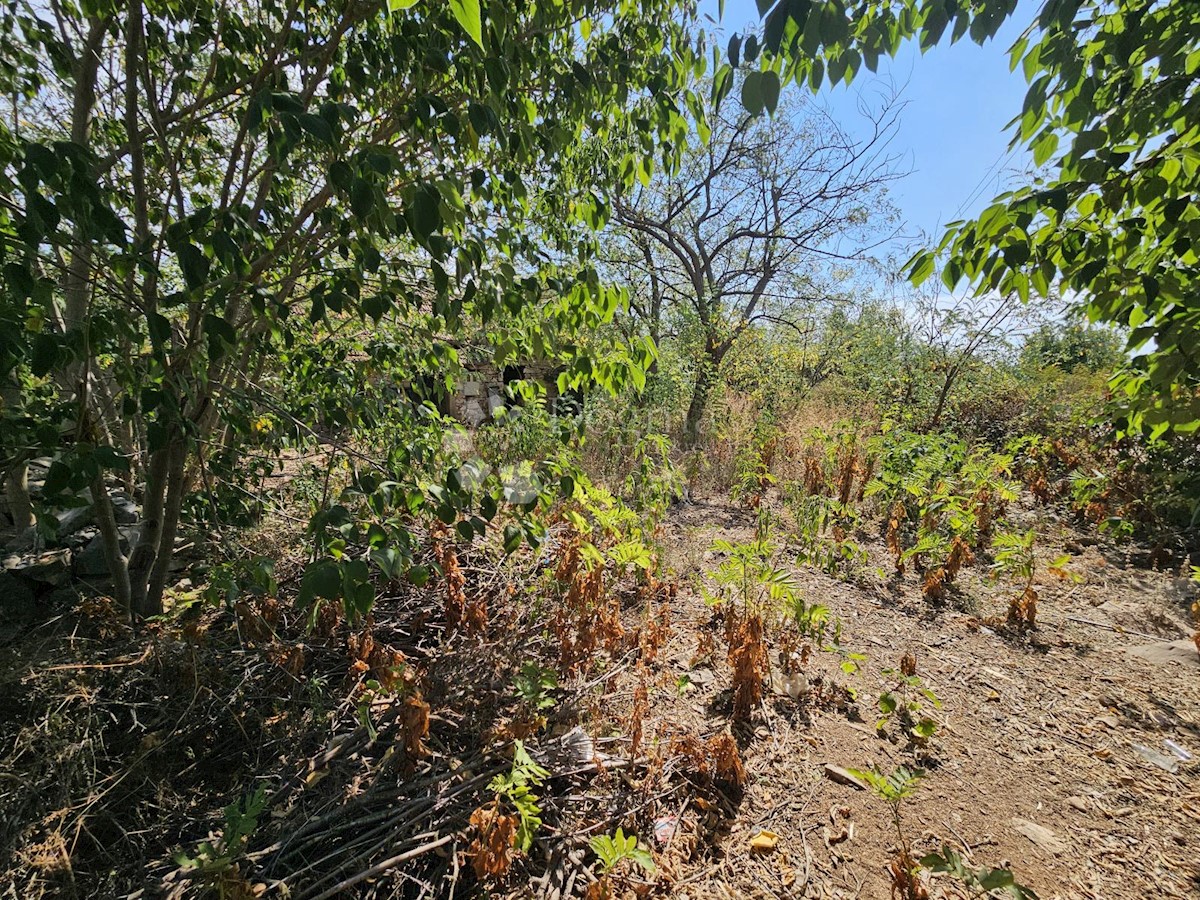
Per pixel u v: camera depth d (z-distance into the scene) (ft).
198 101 7.04
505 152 6.42
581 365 7.26
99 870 5.26
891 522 15.39
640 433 19.40
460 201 5.28
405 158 6.94
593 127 7.86
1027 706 9.64
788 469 21.81
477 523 5.50
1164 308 6.36
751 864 6.40
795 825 6.97
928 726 8.00
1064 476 20.45
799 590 13.42
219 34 6.91
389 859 5.47
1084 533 17.11
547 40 6.69
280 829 5.69
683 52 7.59
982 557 15.60
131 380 5.60
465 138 5.55
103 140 8.02
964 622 12.32
